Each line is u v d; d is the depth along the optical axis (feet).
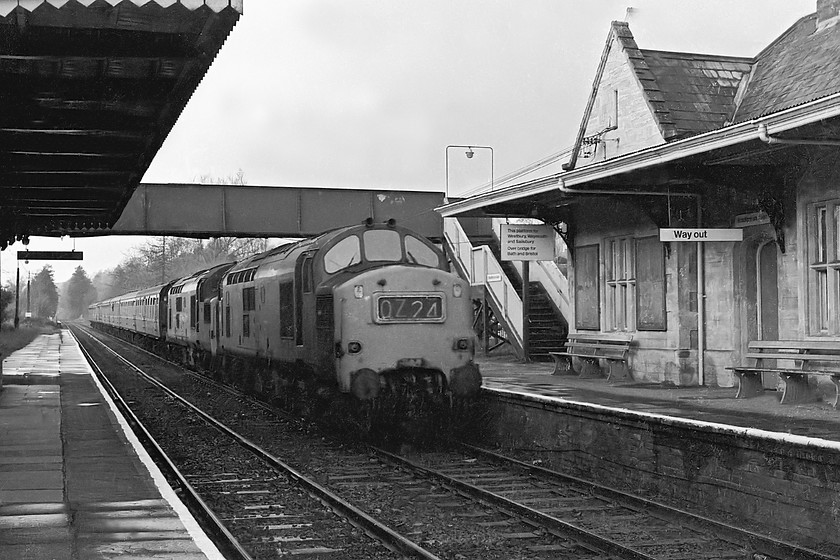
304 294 50.11
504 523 31.17
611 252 61.00
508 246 67.46
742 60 60.70
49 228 86.12
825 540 27.50
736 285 49.96
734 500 31.55
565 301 79.05
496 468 41.60
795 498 28.86
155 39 34.12
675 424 34.24
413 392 45.65
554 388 50.37
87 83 39.29
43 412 56.39
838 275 42.42
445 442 48.91
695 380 52.39
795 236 44.93
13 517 27.99
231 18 31.19
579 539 28.60
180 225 97.96
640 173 46.73
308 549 27.86
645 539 28.89
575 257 65.21
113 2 29.27
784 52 56.95
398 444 48.21
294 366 53.42
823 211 43.34
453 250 95.91
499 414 48.21
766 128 36.17
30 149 49.80
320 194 101.81
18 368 100.89
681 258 52.85
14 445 42.70
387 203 103.76
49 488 32.48
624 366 55.31
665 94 56.59
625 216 58.34
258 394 67.72
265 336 60.13
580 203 63.46
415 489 37.19
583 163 64.18
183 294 107.96
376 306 44.86
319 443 48.98
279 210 100.63
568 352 62.03
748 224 48.80
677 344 52.85
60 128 45.50
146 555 23.62
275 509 33.53
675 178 47.83
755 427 32.91
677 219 53.26
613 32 60.44
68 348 160.25
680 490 34.30
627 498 33.71
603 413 38.88
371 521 30.07
